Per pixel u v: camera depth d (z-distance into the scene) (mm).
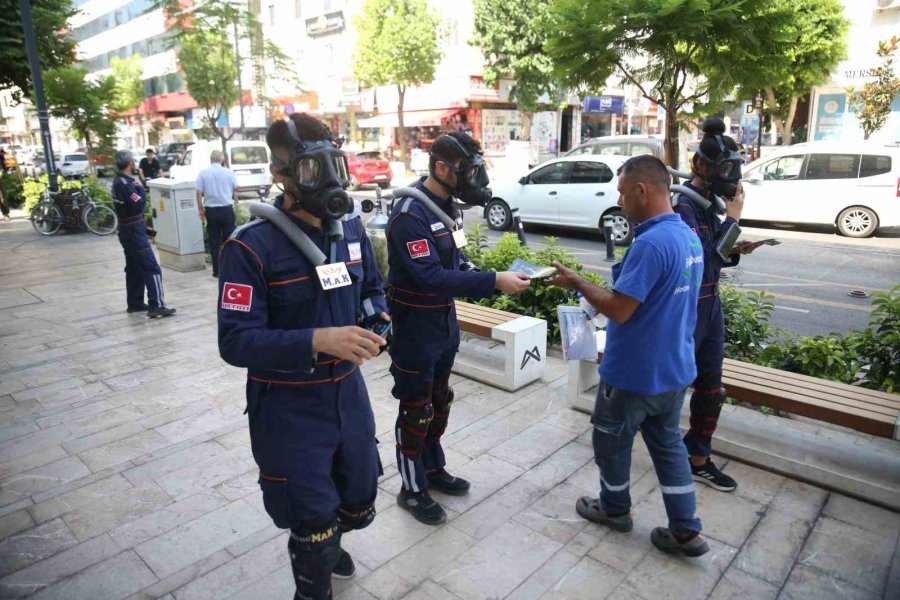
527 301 5895
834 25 15344
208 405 4535
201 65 19906
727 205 3207
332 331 1919
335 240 2133
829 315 7090
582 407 4332
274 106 28125
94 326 6508
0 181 16547
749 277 8938
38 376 5113
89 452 3840
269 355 1921
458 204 3008
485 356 5227
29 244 11633
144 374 5148
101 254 10586
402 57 24203
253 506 3258
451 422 4195
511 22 22984
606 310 2557
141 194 6570
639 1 4691
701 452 3338
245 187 18281
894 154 11703
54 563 2809
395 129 31344
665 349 2578
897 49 17172
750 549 2861
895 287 4777
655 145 12695
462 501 3279
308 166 1914
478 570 2744
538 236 12586
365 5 24516
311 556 2119
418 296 2928
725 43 4910
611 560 2805
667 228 2559
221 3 19656
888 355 4445
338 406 2162
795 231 12828
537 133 28859
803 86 16703
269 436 2100
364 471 2293
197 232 9141
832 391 3459
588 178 11828
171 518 3152
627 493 2947
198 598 2584
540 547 2900
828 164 12242
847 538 2928
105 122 16406
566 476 3521
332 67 33500
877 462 3480
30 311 7094
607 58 5164
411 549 2895
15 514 3189
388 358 5473
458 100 27125
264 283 2014
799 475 3412
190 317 6816
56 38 16844
